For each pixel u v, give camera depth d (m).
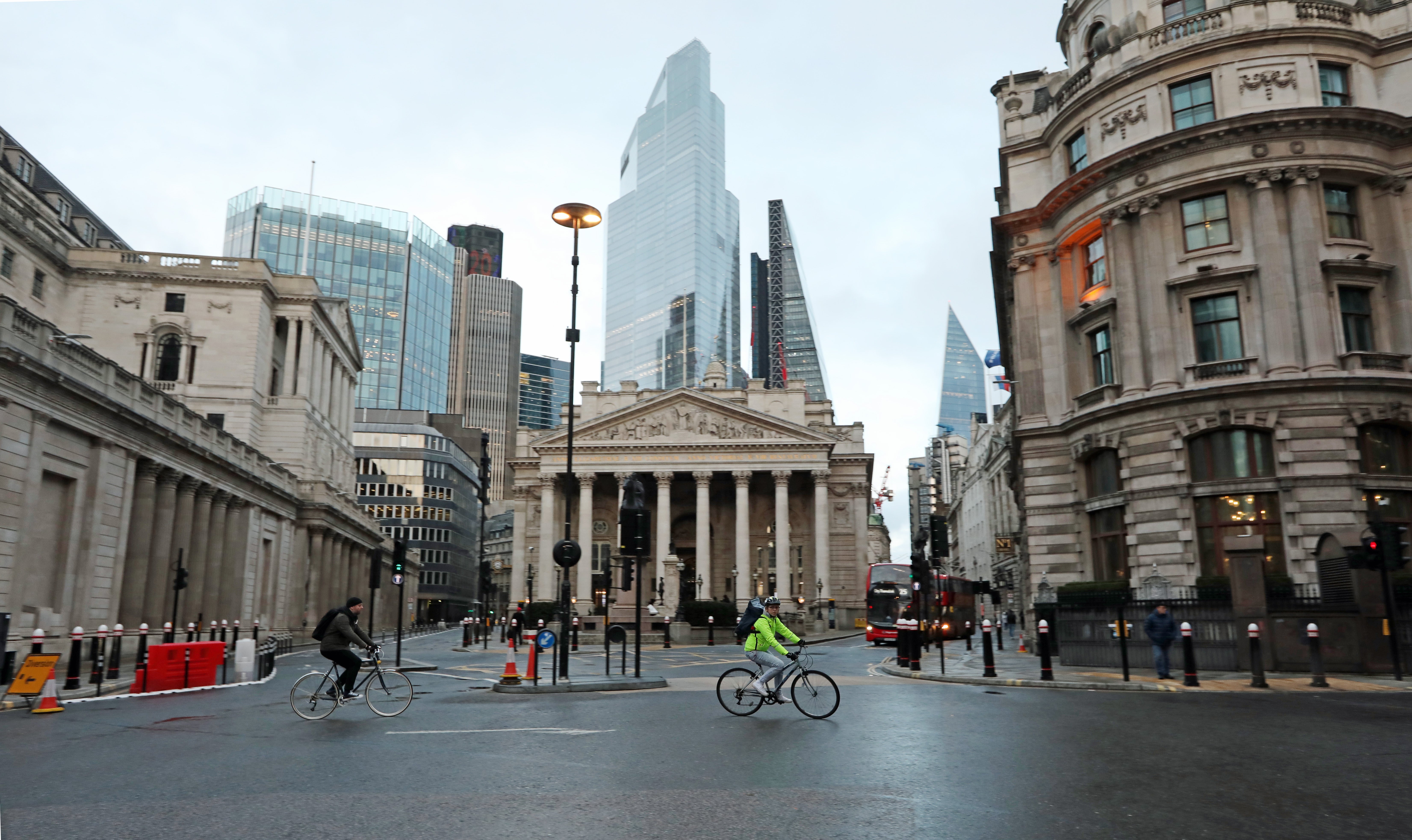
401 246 185.38
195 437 40.06
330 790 8.42
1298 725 12.78
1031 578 34.56
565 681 20.42
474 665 30.94
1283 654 22.28
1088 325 33.75
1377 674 21.53
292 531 57.84
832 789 8.44
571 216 24.55
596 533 86.38
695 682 22.19
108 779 9.02
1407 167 29.86
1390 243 29.66
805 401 90.62
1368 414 27.89
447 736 11.82
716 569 88.38
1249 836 6.88
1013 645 45.53
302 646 54.62
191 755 10.40
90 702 17.16
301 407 63.59
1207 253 30.06
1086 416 32.50
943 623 49.47
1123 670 23.58
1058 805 7.83
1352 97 30.59
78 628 19.77
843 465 88.81
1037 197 36.94
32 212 56.25
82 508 30.47
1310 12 31.03
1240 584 22.78
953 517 147.88
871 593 53.22
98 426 31.08
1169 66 31.42
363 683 14.31
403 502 133.38
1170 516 29.47
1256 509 28.44
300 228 173.00
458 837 6.81
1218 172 29.94
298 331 65.25
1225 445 29.27
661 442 81.31
